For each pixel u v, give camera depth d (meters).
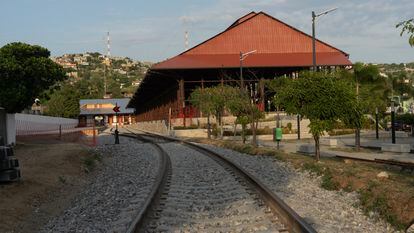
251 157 26.25
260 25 79.81
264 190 12.36
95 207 13.07
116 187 16.72
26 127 57.25
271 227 9.02
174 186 15.23
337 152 30.08
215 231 9.03
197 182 16.20
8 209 12.23
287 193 13.53
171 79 77.38
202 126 62.78
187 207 11.62
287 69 75.44
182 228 9.41
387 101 65.00
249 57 75.62
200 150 31.19
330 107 19.80
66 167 21.16
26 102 31.36
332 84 19.88
